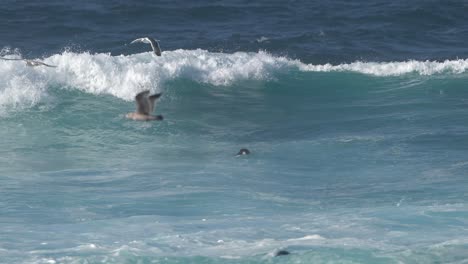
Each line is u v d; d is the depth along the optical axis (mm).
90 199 73188
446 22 156500
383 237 62500
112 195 74562
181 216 68375
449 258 58438
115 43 141750
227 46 140625
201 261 57781
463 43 146875
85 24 150375
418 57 138375
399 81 120750
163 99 113438
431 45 145500
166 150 93000
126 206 71000
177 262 57656
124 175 82062
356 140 94250
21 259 57969
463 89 116750
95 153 92938
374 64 125812
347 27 151750
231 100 114500
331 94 117750
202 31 148875
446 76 121438
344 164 85188
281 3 164500
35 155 92062
